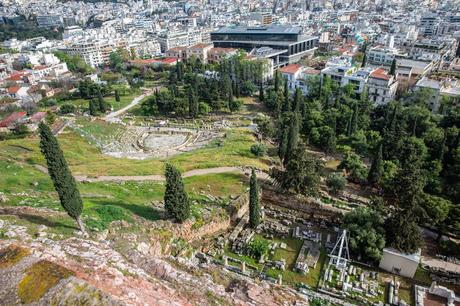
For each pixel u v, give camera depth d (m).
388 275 52.94
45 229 41.84
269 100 145.50
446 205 62.19
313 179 70.25
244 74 175.75
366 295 48.59
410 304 47.66
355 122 107.31
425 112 109.31
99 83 183.00
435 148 93.69
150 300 30.28
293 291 46.38
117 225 48.69
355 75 146.88
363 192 80.31
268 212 68.88
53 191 62.62
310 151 106.50
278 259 55.25
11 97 160.25
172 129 127.62
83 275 31.08
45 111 143.38
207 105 143.25
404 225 52.72
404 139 93.06
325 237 60.97
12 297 24.67
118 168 81.75
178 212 52.81
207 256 53.66
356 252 56.00
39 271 26.45
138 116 146.50
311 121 114.06
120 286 30.81
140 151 107.31
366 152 98.00
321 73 155.75
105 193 64.50
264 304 39.38
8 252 29.03
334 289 48.84
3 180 64.75
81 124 126.06
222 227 62.22
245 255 55.66
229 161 86.62
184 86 175.38
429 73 158.75
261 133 117.50
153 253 47.28
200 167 82.75
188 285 37.56
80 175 76.12
